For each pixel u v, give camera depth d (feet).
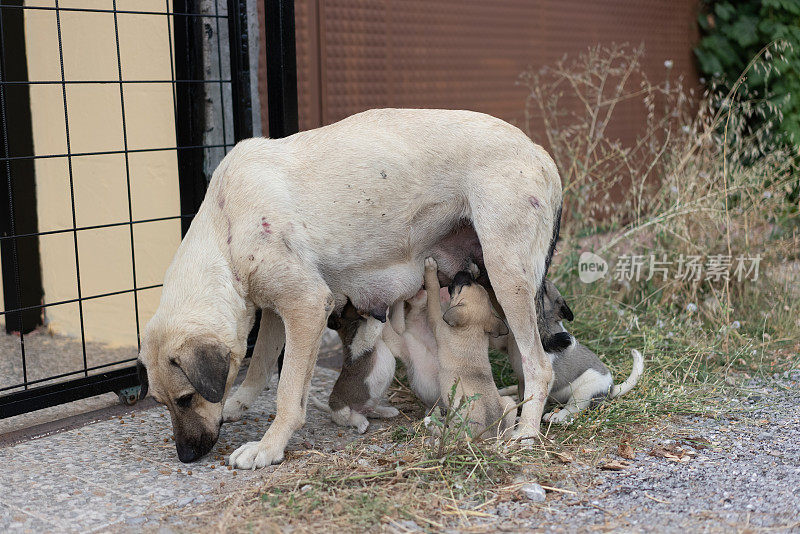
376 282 13.16
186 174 17.10
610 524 10.04
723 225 21.16
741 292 20.20
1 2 18.25
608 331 17.93
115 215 18.30
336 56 21.43
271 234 12.10
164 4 16.76
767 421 13.89
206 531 9.92
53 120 18.78
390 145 12.66
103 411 14.88
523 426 12.69
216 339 11.98
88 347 18.75
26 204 19.24
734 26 31.58
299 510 10.41
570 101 29.45
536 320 13.08
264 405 15.06
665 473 11.68
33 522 10.26
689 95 33.04
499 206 12.59
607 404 13.99
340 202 12.50
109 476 11.80
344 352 13.75
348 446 12.74
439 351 13.34
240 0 15.74
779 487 11.05
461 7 25.18
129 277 18.37
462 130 12.81
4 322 19.67
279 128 15.58
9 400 13.34
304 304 12.26
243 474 11.80
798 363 16.90
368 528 10.01
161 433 13.74
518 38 27.37
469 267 13.88
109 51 17.66
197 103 16.92
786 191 22.90
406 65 23.62
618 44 30.53
